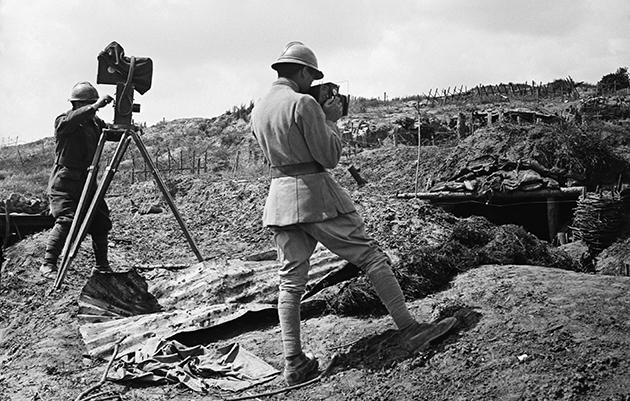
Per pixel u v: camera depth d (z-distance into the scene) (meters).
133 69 8.33
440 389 4.53
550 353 4.54
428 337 5.11
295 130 5.12
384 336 5.46
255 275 7.47
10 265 10.09
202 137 42.09
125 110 8.38
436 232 10.06
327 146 5.10
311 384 5.09
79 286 8.85
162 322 6.69
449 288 6.20
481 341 4.94
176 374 5.52
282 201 5.19
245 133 39.94
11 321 7.99
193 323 6.50
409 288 6.21
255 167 27.66
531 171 16.31
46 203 12.72
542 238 17.22
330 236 5.18
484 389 4.38
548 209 16.05
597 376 4.21
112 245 11.85
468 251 6.78
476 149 17.48
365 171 22.95
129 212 15.62
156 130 45.25
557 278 5.88
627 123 28.73
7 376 6.10
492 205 16.50
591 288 5.47
